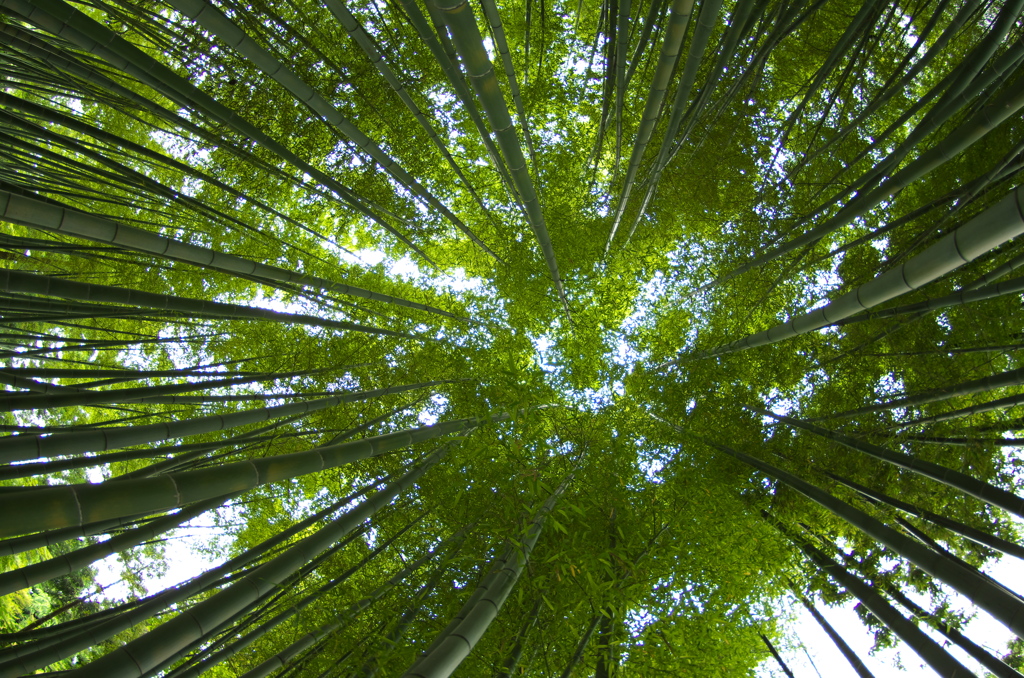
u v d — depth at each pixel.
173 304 3.92
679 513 4.57
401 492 4.45
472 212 7.46
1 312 3.35
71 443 2.89
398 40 5.99
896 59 5.91
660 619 4.09
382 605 4.03
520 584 3.94
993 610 2.99
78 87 3.60
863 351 5.45
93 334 6.61
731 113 6.12
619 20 3.13
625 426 5.93
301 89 3.29
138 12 3.37
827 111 4.44
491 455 4.57
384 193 6.54
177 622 2.49
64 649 2.81
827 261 6.13
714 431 5.73
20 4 2.53
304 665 3.97
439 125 6.81
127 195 6.36
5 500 1.69
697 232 6.75
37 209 2.54
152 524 3.33
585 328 7.05
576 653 3.80
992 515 5.12
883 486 5.29
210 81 5.42
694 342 6.44
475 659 3.60
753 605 5.20
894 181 4.18
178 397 4.21
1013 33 4.51
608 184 7.25
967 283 4.95
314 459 2.97
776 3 4.22
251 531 6.19
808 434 5.64
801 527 5.42
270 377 4.69
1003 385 4.16
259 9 4.21
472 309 7.24
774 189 6.20
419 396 6.06
